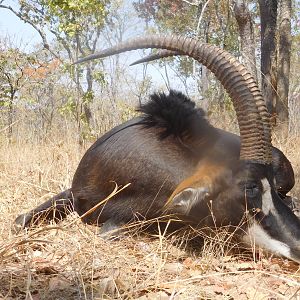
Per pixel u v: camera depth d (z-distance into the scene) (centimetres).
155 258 427
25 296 362
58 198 567
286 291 382
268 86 1147
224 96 1430
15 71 1538
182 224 493
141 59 524
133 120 543
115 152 513
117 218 507
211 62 477
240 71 466
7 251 413
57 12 1301
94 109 1454
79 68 1343
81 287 376
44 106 1744
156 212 495
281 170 570
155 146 503
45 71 1742
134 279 388
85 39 1636
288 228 451
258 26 2314
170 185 489
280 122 1109
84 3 1260
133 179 499
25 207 596
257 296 366
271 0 1213
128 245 473
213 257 451
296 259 436
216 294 377
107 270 400
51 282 384
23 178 677
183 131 510
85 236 461
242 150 466
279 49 1366
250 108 462
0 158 811
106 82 1558
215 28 1983
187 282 386
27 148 909
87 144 1094
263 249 453
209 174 462
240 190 454
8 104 1348
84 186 534
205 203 465
